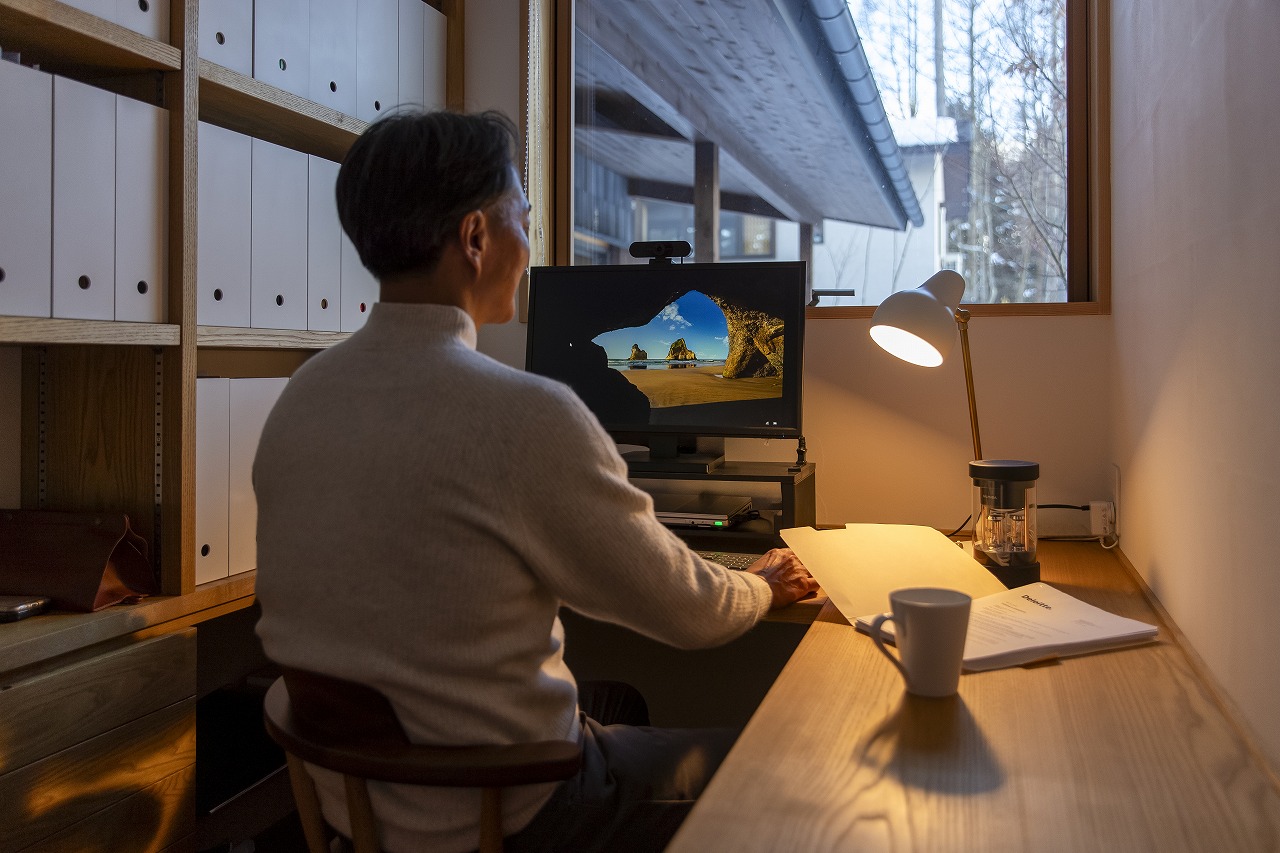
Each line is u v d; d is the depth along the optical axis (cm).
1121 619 132
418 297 106
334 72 204
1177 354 137
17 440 171
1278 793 81
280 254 187
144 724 151
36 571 151
